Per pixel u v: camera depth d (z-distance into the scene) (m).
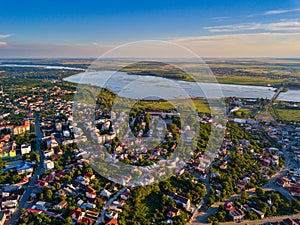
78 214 93.00
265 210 103.12
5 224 92.06
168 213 98.00
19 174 123.56
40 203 101.00
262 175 131.62
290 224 95.81
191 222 97.12
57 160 135.88
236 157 140.88
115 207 99.56
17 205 102.69
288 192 119.00
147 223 92.38
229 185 118.44
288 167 145.00
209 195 112.50
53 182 116.62
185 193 110.25
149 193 108.94
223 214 100.62
